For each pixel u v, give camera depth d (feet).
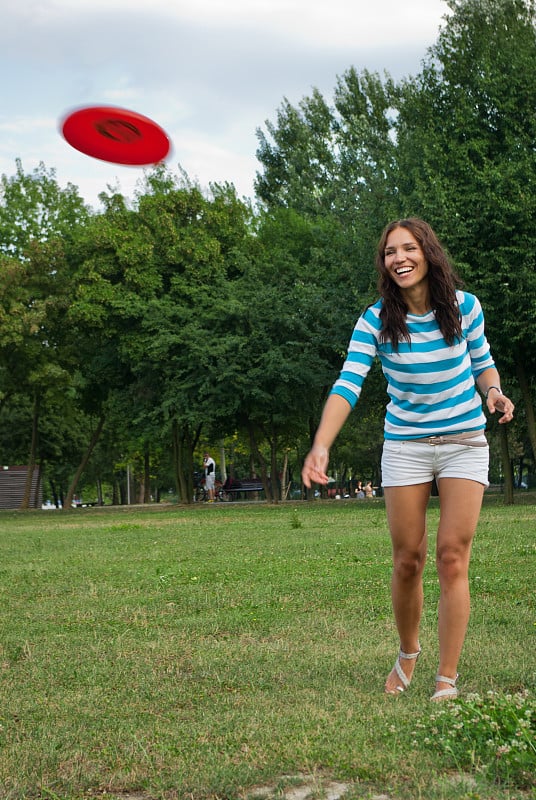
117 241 104.17
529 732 10.79
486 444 14.46
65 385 111.65
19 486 176.14
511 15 81.71
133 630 21.39
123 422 125.59
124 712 14.19
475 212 72.69
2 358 108.68
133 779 10.84
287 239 112.68
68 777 11.10
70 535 56.54
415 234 13.98
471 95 79.82
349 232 99.40
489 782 9.97
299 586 27.43
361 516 67.21
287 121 153.69
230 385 97.76
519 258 72.23
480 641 18.31
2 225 118.52
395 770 10.45
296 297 99.86
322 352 102.78
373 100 148.97
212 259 104.68
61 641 20.25
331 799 9.81
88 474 188.14
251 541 45.60
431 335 14.10
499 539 40.37
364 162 117.91
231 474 188.96
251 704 14.23
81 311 102.47
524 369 81.05
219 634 20.74
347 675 16.17
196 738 12.47
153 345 96.99
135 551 41.83
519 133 76.43
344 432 145.48
